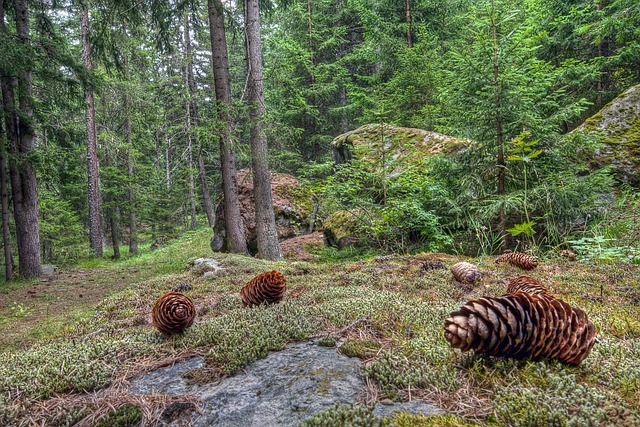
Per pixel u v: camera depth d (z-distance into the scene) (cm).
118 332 312
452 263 455
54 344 271
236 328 243
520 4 988
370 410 135
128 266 1177
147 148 2336
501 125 536
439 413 134
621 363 156
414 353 180
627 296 284
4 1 998
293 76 1582
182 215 2048
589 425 116
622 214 514
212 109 856
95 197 1609
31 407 170
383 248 699
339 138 1055
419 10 1356
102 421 155
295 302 307
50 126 1079
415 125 1110
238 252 891
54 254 1555
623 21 622
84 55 1479
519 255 402
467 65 536
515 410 129
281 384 167
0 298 739
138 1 866
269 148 897
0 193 966
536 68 647
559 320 154
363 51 1467
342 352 195
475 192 577
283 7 1098
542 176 548
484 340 154
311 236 1007
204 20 1694
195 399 165
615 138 687
